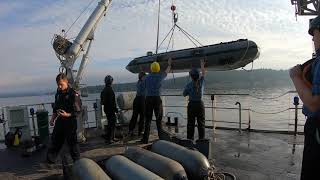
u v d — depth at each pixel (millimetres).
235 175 5711
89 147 8102
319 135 2250
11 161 7281
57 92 6375
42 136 8688
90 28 9039
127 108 10008
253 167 6141
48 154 6512
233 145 7906
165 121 11562
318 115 2270
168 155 5387
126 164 4855
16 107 8734
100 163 5586
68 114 6156
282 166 6148
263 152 7195
